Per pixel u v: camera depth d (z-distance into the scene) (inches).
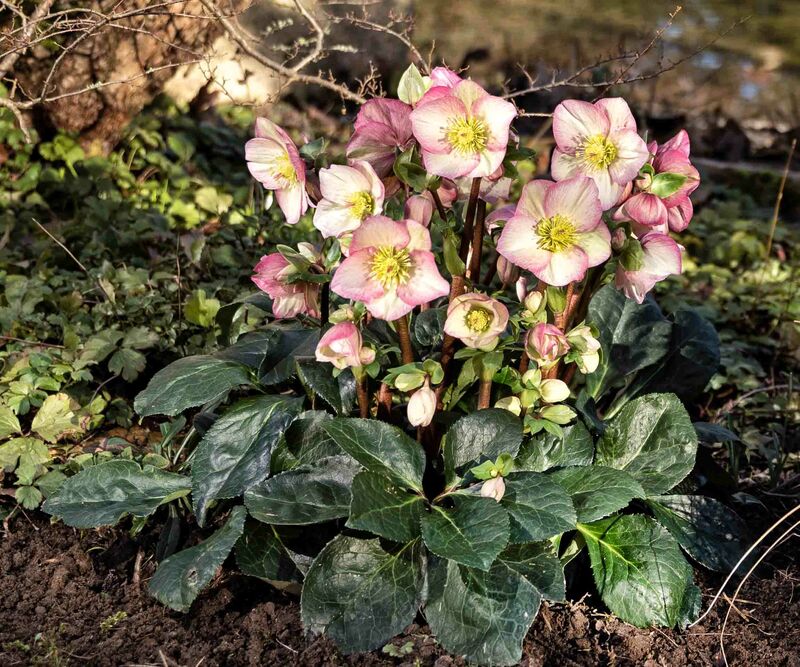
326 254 30.4
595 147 28.0
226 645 30.4
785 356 54.1
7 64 43.7
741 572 34.0
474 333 28.2
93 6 55.5
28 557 34.4
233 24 46.5
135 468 34.1
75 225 55.1
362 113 28.5
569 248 27.7
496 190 32.0
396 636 30.6
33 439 36.8
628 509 33.9
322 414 32.2
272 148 30.2
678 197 29.1
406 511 29.1
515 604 28.7
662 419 33.1
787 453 41.1
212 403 36.0
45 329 44.5
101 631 31.0
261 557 31.4
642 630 31.7
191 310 43.9
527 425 31.0
